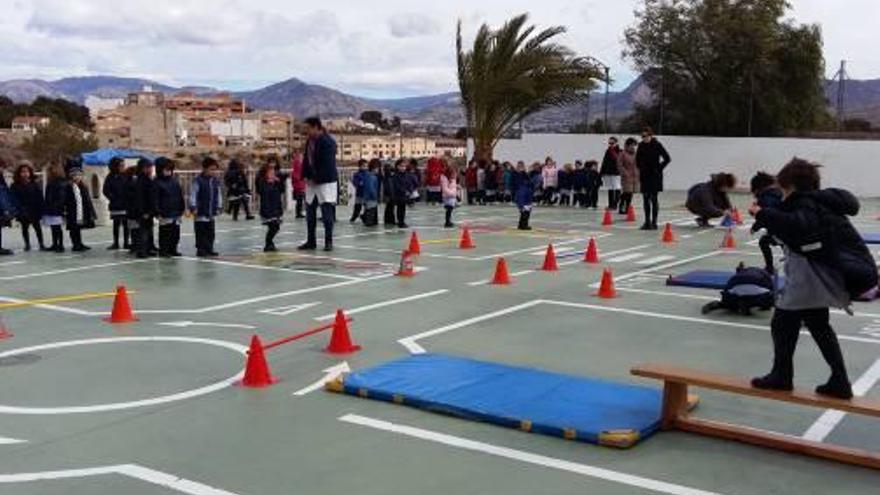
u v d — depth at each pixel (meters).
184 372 7.04
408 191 19.53
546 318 9.24
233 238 17.09
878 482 4.80
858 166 29.45
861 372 7.16
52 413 5.98
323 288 11.09
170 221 14.20
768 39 32.56
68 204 15.00
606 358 7.55
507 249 15.20
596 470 4.93
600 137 32.16
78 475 4.86
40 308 9.81
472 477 4.82
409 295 10.59
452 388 6.24
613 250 15.12
